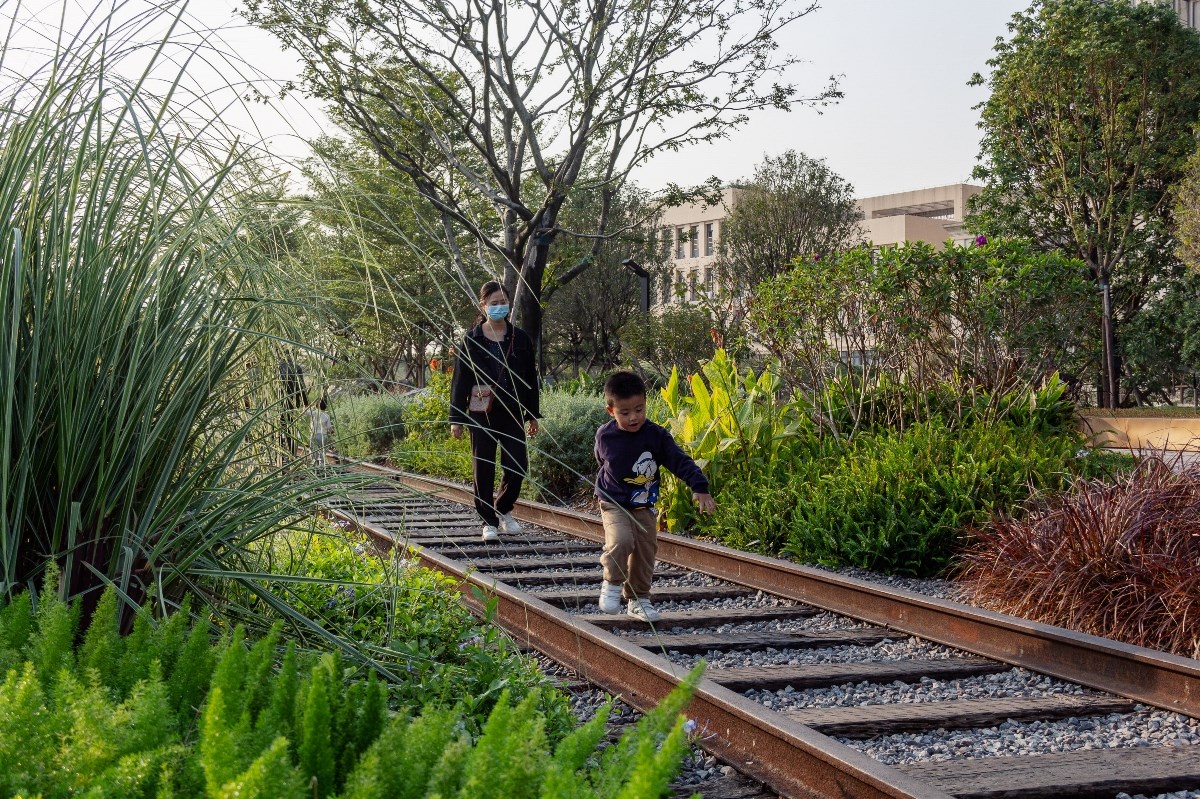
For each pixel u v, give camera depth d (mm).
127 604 2717
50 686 1729
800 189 42906
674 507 9336
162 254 2836
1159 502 5598
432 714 1499
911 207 81438
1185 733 3883
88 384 2758
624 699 4312
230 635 2877
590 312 43375
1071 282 9883
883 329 10359
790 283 10586
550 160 25484
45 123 2686
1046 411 10141
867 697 4465
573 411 12969
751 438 9617
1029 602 5586
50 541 2680
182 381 2865
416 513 10125
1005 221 33844
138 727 1473
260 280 3197
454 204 20875
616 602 5875
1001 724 4078
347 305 3326
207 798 1301
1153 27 31000
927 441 8734
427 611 4340
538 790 1314
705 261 68375
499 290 7742
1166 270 33000
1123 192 32094
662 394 10453
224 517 3008
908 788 2957
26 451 2537
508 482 8266
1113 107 31422
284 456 3408
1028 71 32094
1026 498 7410
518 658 3984
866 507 7531
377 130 16938
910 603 5527
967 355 10562
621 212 42781
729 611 6070
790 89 21219
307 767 1411
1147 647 4887
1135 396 35344
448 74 21703
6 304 2516
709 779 3523
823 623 5910
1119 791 3348
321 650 3066
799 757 3385
